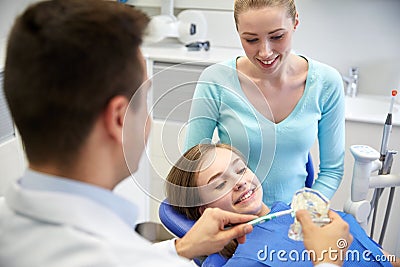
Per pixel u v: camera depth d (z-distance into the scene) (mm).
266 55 1183
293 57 1361
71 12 565
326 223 831
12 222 563
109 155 603
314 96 1313
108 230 556
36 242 543
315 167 2121
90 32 555
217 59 2164
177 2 2525
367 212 1264
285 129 1289
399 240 1837
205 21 2441
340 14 2375
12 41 563
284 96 1313
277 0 1144
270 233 1141
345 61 2457
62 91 549
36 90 550
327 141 1388
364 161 1207
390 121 1302
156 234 1969
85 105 556
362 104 2381
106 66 558
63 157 573
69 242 529
